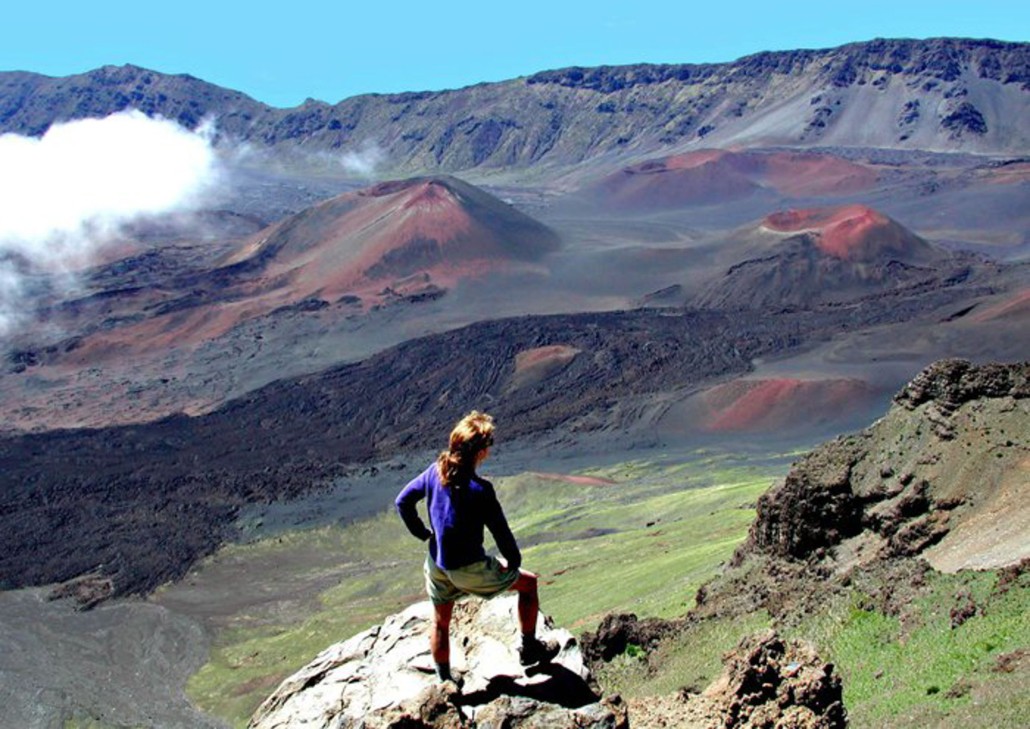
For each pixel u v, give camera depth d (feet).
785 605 134.21
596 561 258.78
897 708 91.30
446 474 33.68
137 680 287.48
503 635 38.06
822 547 147.74
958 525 131.44
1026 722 74.02
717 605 148.87
